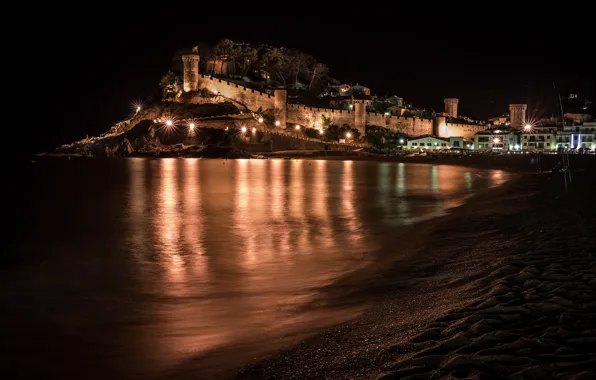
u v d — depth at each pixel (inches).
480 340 238.8
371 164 3176.7
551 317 265.9
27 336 314.0
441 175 2140.7
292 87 5762.8
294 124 4633.4
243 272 486.9
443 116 5142.7
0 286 440.5
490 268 406.0
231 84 4712.1
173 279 462.6
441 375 206.5
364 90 5969.5
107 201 1184.8
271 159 3814.0
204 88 4785.9
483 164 3021.7
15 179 1980.8
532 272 364.2
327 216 901.2
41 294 414.6
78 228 783.7
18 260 552.7
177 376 251.3
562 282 332.5
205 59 5502.0
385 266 477.4
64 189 1531.7
